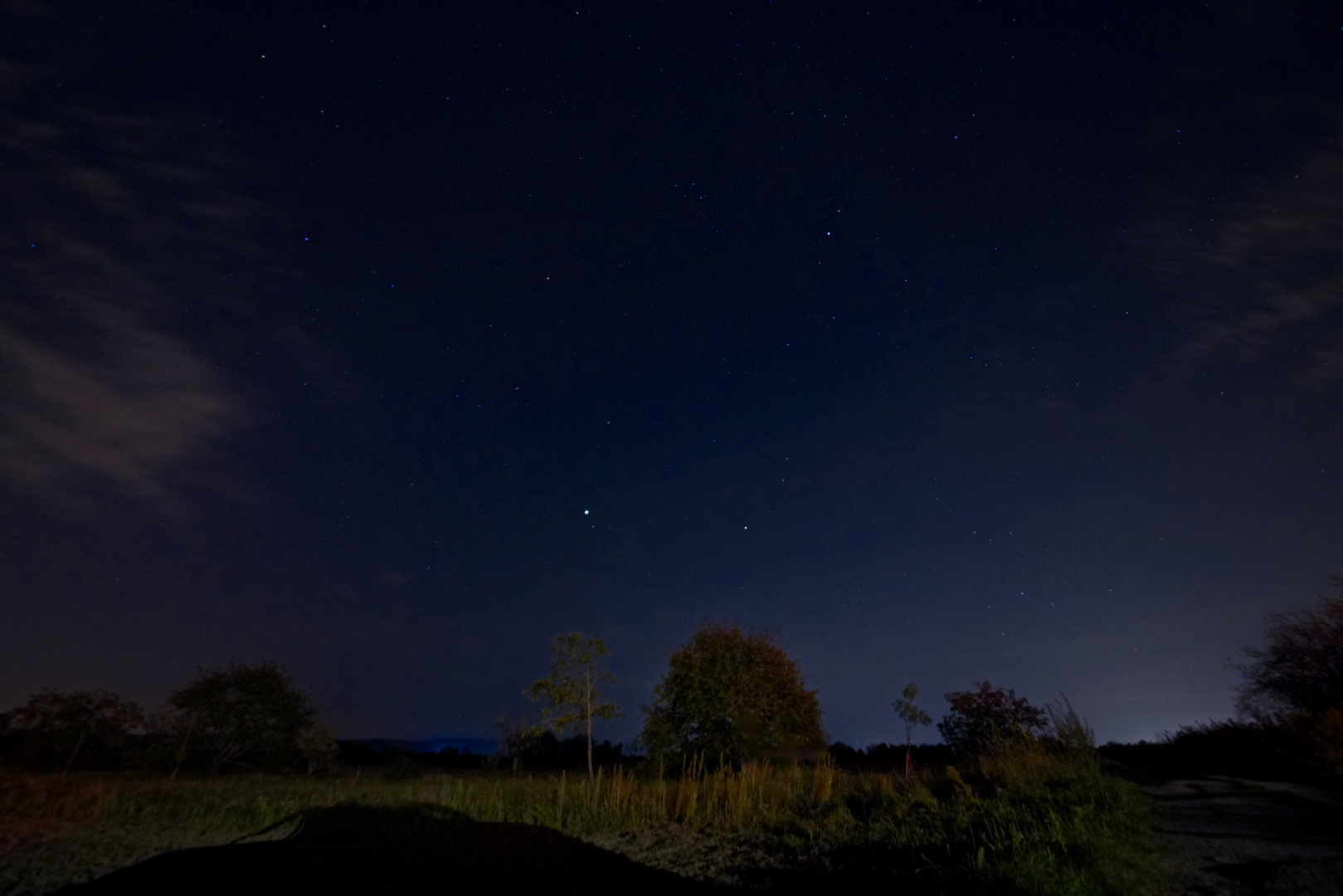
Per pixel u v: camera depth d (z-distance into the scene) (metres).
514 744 23.48
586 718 18.12
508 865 10.03
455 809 14.61
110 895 8.23
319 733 23.92
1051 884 6.71
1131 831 8.53
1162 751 17.48
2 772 17.67
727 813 13.73
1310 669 15.61
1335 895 6.05
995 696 20.17
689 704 19.53
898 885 7.76
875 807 12.59
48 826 11.92
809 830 11.29
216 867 9.52
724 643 20.64
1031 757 13.17
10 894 8.27
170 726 22.19
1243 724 16.19
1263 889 6.39
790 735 19.47
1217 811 9.92
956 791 12.11
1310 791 10.78
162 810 13.92
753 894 8.30
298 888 8.68
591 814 14.24
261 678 23.62
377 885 8.91
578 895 8.52
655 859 10.45
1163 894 6.49
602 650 18.77
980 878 7.26
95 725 21.98
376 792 17.27
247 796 15.80
